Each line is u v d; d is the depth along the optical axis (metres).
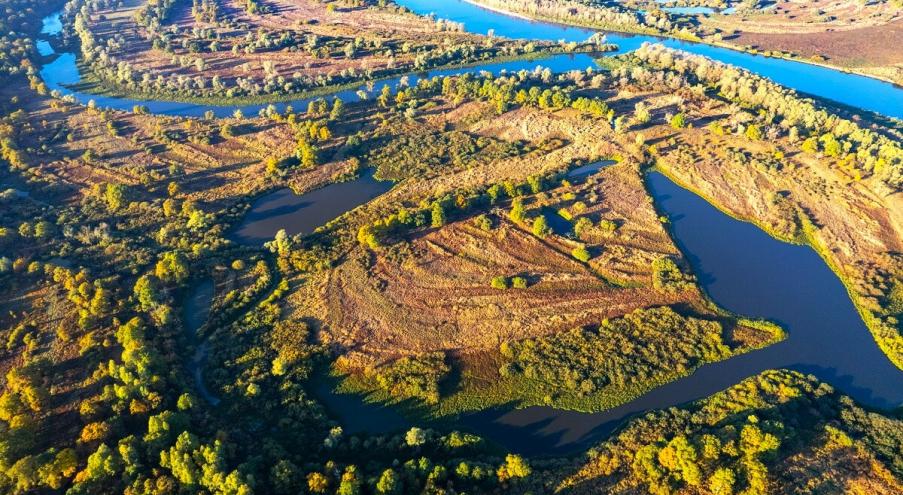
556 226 151.50
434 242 146.00
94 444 93.69
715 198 161.88
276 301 129.38
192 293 133.62
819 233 146.75
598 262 139.00
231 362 114.44
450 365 113.56
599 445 98.38
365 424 104.31
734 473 87.81
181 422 95.38
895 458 92.06
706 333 119.50
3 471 88.06
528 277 134.62
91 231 150.75
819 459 92.44
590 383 108.44
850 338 120.56
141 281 126.44
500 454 98.38
